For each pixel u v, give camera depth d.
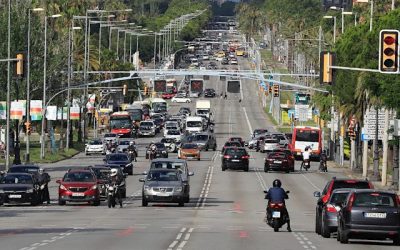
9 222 75.56
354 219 58.88
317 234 67.62
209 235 64.56
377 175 144.38
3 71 173.75
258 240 61.47
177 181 95.88
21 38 178.12
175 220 79.00
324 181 137.25
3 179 96.44
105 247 55.12
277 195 70.19
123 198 104.56
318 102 199.38
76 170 99.19
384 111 140.00
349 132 162.75
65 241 58.78
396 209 58.94
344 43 149.38
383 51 69.88
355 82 144.50
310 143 193.00
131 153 162.62
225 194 112.69
